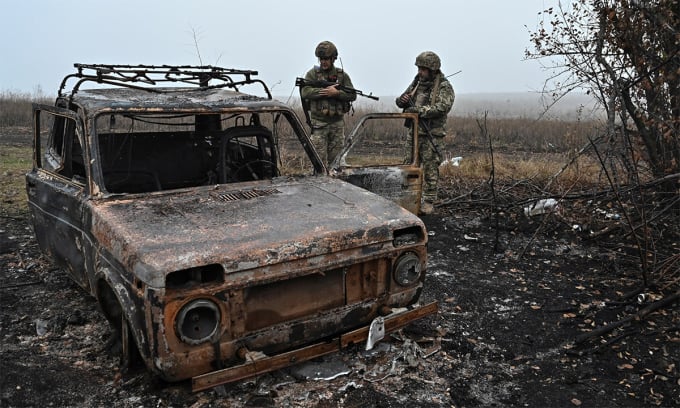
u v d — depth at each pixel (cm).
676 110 639
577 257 599
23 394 314
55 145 488
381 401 322
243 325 299
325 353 320
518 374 364
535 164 964
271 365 300
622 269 556
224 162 437
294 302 317
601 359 385
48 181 438
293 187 412
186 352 284
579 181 813
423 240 364
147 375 333
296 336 319
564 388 349
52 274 513
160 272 272
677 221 641
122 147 464
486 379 356
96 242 342
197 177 491
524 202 698
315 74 680
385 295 351
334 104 668
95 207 350
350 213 357
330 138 692
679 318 439
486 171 959
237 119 486
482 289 507
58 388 322
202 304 283
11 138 1523
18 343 381
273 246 303
